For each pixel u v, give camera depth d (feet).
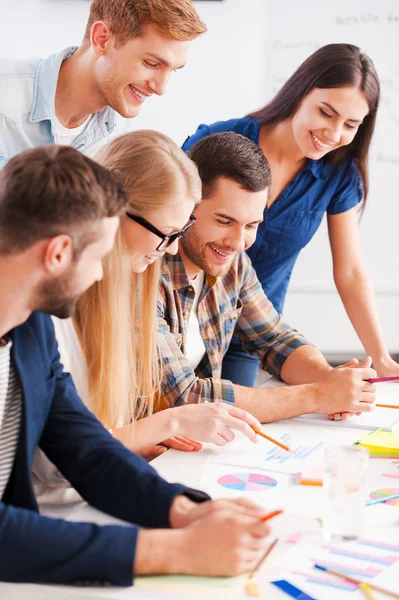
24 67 6.38
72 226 2.93
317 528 3.38
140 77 6.00
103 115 6.83
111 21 5.88
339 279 7.24
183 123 11.30
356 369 5.28
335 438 4.72
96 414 4.33
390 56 11.28
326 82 6.37
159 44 5.84
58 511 3.84
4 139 6.39
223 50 11.15
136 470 3.52
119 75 6.03
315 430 4.89
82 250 3.01
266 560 3.09
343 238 7.23
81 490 3.60
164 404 5.09
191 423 4.46
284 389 5.18
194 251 5.33
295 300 12.01
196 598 2.82
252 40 11.16
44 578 2.91
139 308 4.67
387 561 3.07
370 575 2.96
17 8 10.77
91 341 4.26
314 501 3.70
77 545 2.92
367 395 5.15
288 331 6.27
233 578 2.94
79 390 4.25
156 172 4.25
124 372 4.35
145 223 4.26
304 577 2.96
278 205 7.06
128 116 6.31
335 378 5.21
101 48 6.05
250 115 7.03
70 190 2.92
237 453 4.40
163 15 5.71
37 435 3.48
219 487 3.88
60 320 4.19
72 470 3.62
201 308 5.74
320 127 6.47
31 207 2.89
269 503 3.67
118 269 4.24
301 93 6.57
